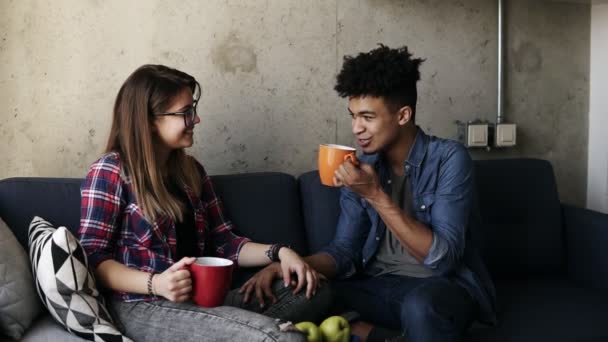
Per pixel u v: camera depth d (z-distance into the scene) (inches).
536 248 90.4
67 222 68.4
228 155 86.6
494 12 102.0
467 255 73.4
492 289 73.2
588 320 73.1
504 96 103.4
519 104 105.2
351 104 70.6
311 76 90.4
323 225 80.8
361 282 75.0
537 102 106.7
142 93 63.7
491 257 88.0
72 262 55.8
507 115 104.4
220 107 85.4
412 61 70.9
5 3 74.6
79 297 56.1
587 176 112.7
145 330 58.5
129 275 58.9
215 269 56.3
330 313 72.5
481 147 102.9
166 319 58.0
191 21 82.6
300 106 90.1
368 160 75.8
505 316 73.4
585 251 89.1
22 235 66.3
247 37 85.8
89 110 79.0
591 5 109.1
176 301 56.5
